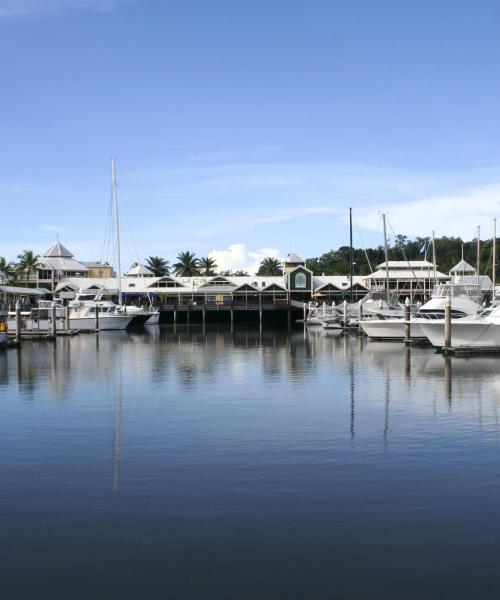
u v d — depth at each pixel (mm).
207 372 33781
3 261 118250
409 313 52281
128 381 30078
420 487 13531
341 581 9438
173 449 16797
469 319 43594
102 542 10797
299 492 13242
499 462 15414
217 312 109438
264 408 22609
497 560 10039
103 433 18688
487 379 30172
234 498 12898
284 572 9719
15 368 35875
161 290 117500
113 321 80688
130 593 9148
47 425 19812
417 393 25891
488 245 141500
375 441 17531
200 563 10016
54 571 9789
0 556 10305
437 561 10023
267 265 157125
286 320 110688
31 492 13352
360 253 171500
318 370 34500
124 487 13648
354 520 11680
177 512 12133
